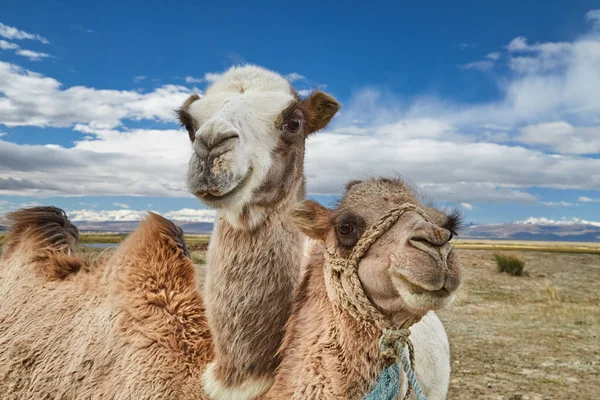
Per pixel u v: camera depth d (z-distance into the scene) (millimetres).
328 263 3527
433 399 5207
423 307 3041
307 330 3568
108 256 5520
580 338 12359
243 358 3980
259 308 4102
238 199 4000
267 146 4195
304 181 5043
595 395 8258
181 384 4191
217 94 4469
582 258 34062
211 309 4207
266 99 4336
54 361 4676
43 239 5625
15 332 4984
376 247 3338
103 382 4402
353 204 3594
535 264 30500
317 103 5117
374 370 3309
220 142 3881
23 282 5379
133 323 4543
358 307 3307
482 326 13859
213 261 4312
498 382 8930
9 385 4723
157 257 4875
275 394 3518
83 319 4809
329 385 3287
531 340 12133
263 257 4195
